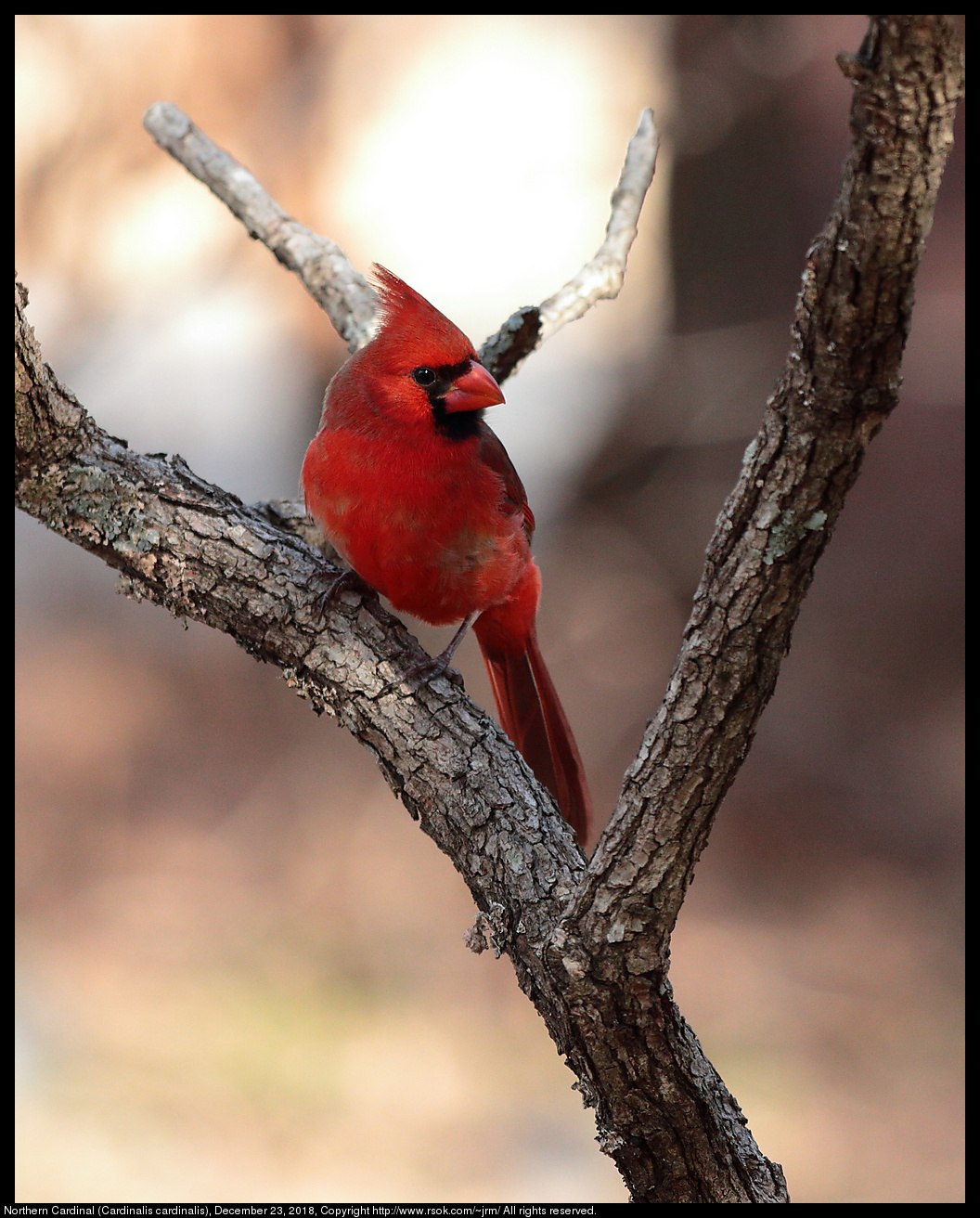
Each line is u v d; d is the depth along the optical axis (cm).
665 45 1255
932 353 1345
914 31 213
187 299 1186
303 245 556
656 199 1307
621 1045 318
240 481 1412
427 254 1483
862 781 1197
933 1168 742
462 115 1407
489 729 375
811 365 257
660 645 1284
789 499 271
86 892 1034
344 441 453
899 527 1352
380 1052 859
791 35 1225
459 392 445
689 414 1275
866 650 1298
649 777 301
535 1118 801
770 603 281
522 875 343
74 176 1052
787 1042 895
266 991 920
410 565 465
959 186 1291
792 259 1255
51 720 1257
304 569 398
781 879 1116
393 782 377
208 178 567
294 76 1208
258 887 1065
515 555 492
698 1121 324
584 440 1365
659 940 308
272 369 1388
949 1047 867
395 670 382
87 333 1123
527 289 1505
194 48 1109
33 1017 841
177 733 1255
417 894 1065
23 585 1439
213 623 400
